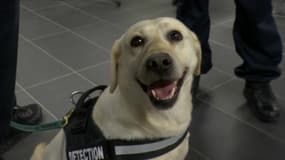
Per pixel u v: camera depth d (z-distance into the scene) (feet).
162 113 4.01
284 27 10.77
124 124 3.97
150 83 3.84
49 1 12.46
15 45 4.34
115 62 4.26
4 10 3.98
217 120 6.96
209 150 6.27
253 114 7.11
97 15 11.43
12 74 4.46
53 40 9.80
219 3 12.38
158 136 4.06
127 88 4.02
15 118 6.55
